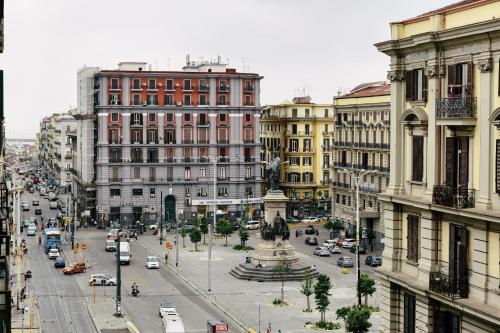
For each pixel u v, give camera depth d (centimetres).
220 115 16538
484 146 3778
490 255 3744
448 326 4088
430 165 4184
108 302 8769
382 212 12769
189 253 12706
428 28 4241
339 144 14488
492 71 3741
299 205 18125
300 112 18275
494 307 3697
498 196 3703
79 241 14150
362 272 10581
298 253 12581
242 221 14638
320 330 7431
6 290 3712
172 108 16200
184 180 16362
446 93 4078
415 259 4369
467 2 4334
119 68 16462
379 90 13625
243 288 9656
